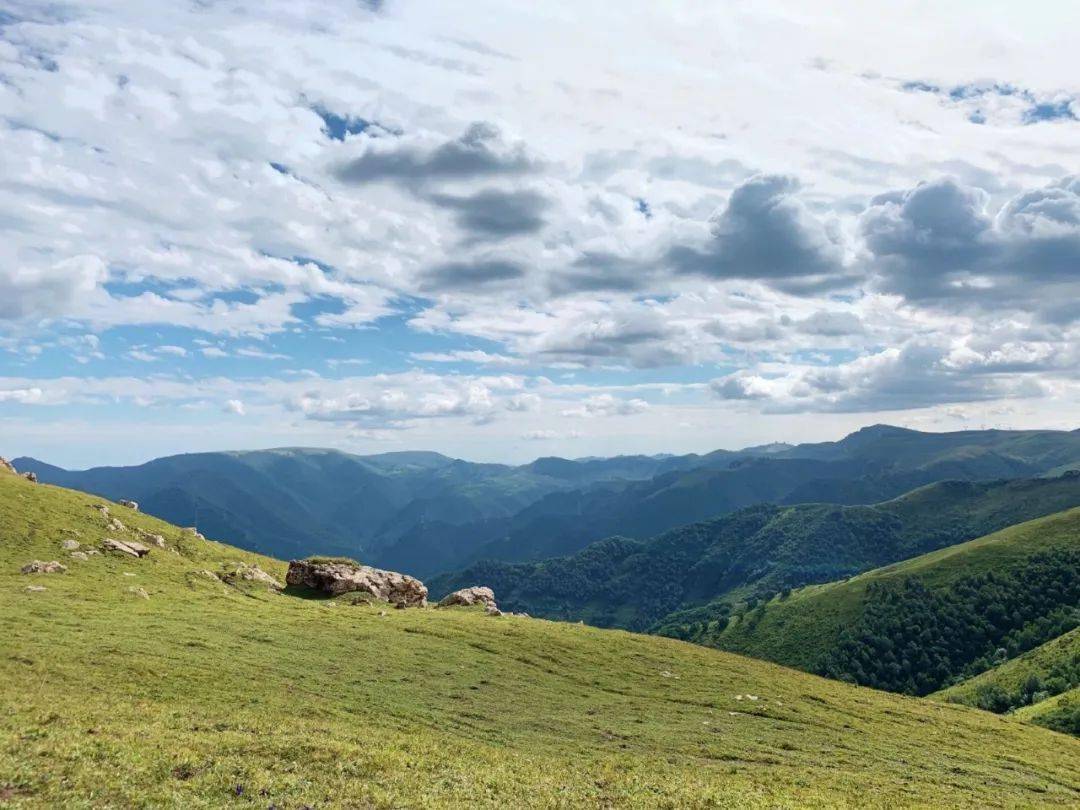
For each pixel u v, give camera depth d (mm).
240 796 27938
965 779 55938
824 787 46000
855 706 79688
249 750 34188
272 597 98375
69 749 30266
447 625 88562
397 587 118188
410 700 56688
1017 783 57750
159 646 58875
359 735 41375
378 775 33125
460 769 36594
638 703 67812
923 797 46812
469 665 71938
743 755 54156
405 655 71688
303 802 28094
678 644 98125
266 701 48438
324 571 112688
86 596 76562
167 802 26312
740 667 89938
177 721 38375
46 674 45938
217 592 94125
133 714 38625
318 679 58031
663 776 43094
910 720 77500
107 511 121500
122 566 96500
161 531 128375
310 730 40656
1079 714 163625
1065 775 63688
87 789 26438
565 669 77000
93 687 44969
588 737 54156
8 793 25125
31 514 105062
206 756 32188
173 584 93375
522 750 47094
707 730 60906
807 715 71375
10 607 66438
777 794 41188
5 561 88375
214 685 50406
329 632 76750
